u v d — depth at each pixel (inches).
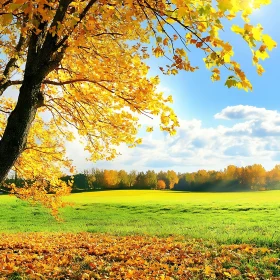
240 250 349.7
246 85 122.3
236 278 259.4
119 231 669.3
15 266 319.9
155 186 4121.6
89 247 429.1
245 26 112.1
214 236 473.4
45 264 330.0
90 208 1466.5
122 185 3932.1
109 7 174.9
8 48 243.0
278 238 410.0
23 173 377.4
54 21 161.2
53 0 177.8
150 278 265.3
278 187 3973.9
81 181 3690.9
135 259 335.0
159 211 1312.7
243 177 4055.1
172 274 274.8
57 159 368.2
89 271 301.3
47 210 1364.4
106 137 278.7
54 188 401.4
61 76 277.1
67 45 176.9
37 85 171.0
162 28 158.9
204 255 334.6
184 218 1067.3
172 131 229.5
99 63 237.3
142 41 233.9
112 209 1425.9
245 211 1165.1
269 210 1149.7
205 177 4119.1
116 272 295.0
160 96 223.3
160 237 538.3
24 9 124.0
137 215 1218.0
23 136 168.9
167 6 161.6
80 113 281.3
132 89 231.6
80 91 262.1
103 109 266.2
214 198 1996.8
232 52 127.0
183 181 4197.8
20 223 1066.1
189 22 133.6
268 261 295.4
